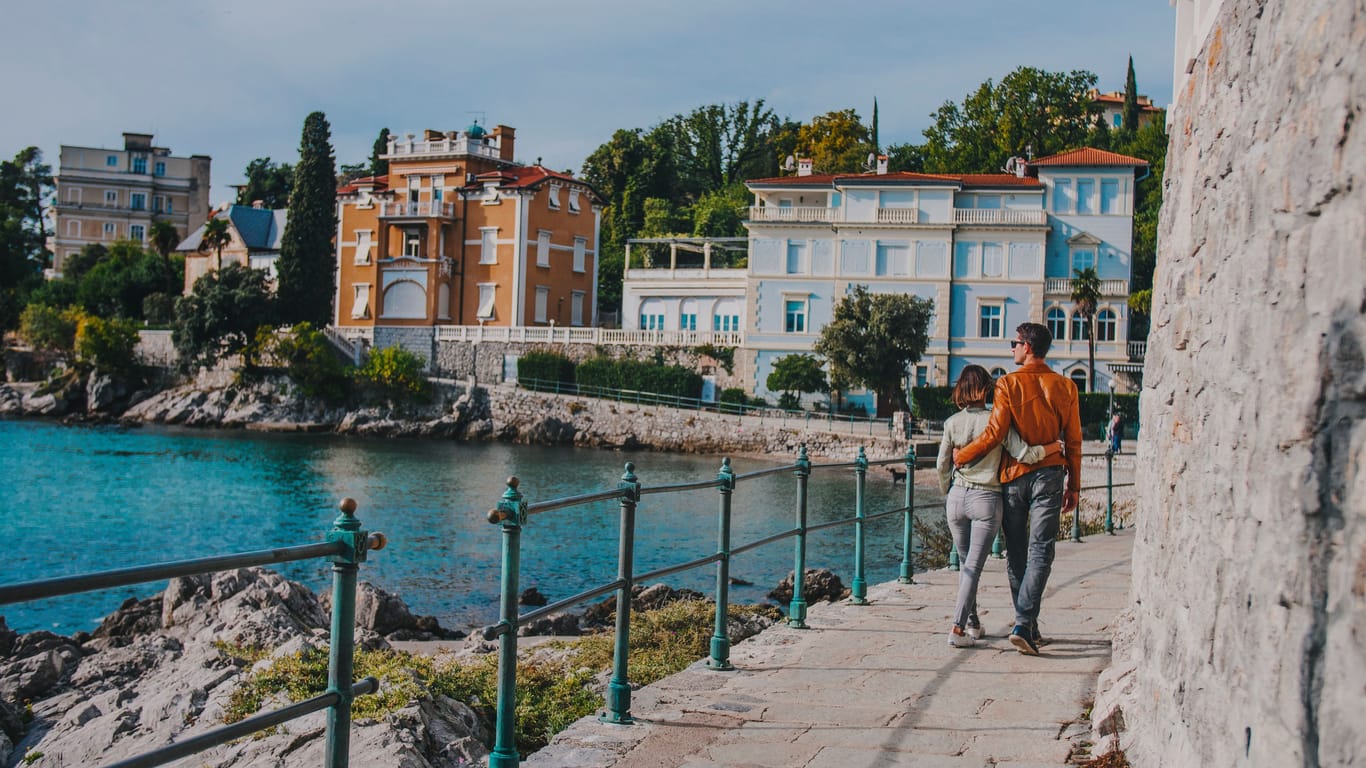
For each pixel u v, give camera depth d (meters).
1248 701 3.77
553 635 17.73
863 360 60.50
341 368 80.06
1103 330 65.06
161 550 32.81
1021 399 9.07
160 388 89.06
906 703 7.90
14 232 128.00
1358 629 2.79
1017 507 9.20
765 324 68.75
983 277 65.88
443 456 62.22
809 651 9.62
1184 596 5.07
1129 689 6.70
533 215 81.12
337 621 4.52
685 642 12.75
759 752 6.82
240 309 83.81
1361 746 2.73
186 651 14.14
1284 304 3.63
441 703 9.40
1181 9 6.83
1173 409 5.72
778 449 62.28
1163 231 6.76
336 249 95.44
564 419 71.06
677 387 69.50
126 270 110.56
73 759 9.78
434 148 83.25
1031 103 89.00
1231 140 4.77
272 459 58.75
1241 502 4.06
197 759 8.58
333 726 4.52
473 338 78.88
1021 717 7.51
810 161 73.12
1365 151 2.97
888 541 32.91
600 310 97.44
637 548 32.50
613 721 7.48
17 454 58.16
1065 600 11.99
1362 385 2.93
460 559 30.55
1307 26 3.61
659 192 108.88
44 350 98.19
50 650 14.66
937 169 91.06
